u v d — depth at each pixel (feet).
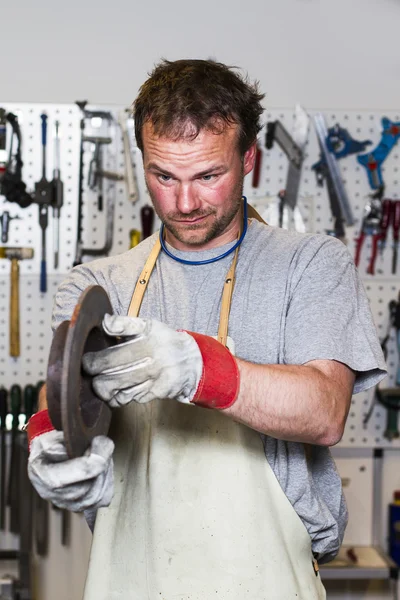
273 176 11.01
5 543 11.00
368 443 11.14
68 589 11.09
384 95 11.27
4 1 10.96
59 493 3.62
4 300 11.00
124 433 4.97
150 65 11.09
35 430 4.28
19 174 10.78
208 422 4.77
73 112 10.91
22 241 10.96
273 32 11.15
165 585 4.73
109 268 5.20
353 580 11.11
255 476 4.75
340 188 10.91
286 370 4.23
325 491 5.21
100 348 3.96
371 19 11.21
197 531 4.72
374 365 4.68
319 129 10.95
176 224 4.69
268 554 4.71
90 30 11.03
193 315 4.89
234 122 4.54
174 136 4.37
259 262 4.92
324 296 4.70
